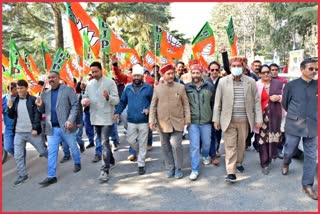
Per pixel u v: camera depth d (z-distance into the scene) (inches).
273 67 262.5
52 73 206.7
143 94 217.0
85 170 231.0
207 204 170.9
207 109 208.1
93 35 258.5
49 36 886.4
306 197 175.3
